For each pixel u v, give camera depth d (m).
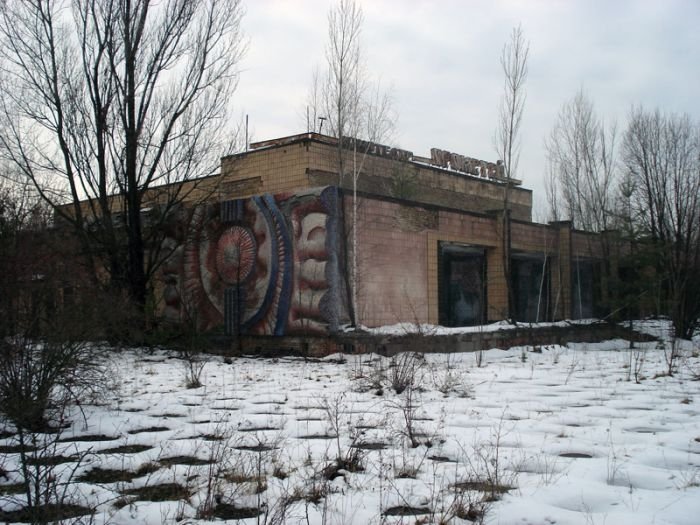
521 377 13.59
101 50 20.22
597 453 6.73
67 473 5.97
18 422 6.45
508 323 22.28
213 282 20.86
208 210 21.17
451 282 24.70
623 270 29.19
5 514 4.90
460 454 6.67
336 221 18.19
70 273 11.35
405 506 5.01
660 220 25.09
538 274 27.53
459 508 4.79
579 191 29.34
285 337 18.88
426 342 17.95
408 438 7.41
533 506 4.86
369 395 10.89
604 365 16.47
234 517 4.82
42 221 15.12
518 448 6.94
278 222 19.23
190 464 6.32
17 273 8.65
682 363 16.11
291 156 24.67
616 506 4.95
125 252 20.50
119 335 17.31
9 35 19.58
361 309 18.66
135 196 20.48
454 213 22.17
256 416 8.97
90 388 9.82
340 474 5.88
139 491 5.48
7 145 19.45
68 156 20.14
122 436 7.73
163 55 20.66
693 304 24.53
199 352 18.44
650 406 9.80
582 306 28.95
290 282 18.86
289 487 5.46
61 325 8.00
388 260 19.66
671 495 5.21
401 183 27.45
